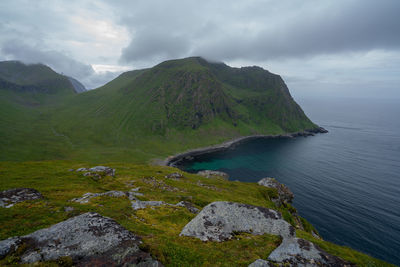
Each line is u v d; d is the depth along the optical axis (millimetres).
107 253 13531
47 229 15055
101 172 50250
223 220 23688
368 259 23641
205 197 45906
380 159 181000
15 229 17328
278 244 20906
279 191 75125
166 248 16453
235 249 19156
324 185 124000
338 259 18828
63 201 28156
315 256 18484
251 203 49312
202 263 16109
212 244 19734
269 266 16094
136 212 26359
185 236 20594
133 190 41344
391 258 63156
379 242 70438
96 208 24594
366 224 81312
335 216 87375
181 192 46750
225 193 55250
